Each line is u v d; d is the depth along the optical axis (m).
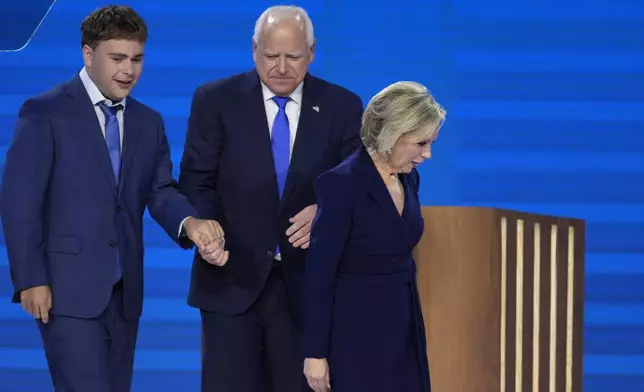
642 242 21.11
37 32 20.78
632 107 21.06
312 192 13.63
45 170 12.97
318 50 21.00
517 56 21.03
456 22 21.02
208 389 13.69
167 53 20.95
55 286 13.01
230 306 13.56
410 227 11.87
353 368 11.66
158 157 13.77
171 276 21.02
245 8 20.97
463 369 13.39
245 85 13.84
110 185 13.20
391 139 11.45
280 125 13.78
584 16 21.00
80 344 13.02
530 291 14.41
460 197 21.14
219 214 13.73
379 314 11.68
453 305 13.40
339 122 13.87
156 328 21.05
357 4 20.97
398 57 21.02
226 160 13.68
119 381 13.59
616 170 21.09
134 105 13.63
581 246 15.27
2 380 21.00
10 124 20.78
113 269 13.17
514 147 21.08
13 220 12.79
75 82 13.30
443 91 21.06
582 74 21.05
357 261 11.72
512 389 14.03
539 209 21.12
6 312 20.95
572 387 15.35
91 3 20.80
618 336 21.19
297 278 13.55
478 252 13.34
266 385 13.95
